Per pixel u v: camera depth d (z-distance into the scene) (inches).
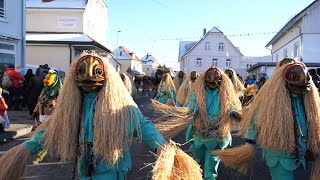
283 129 153.3
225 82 215.6
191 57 2391.7
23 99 673.6
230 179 255.9
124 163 125.6
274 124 154.5
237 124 214.7
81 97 123.6
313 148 156.8
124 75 428.8
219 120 213.6
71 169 271.1
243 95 335.0
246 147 171.3
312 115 157.3
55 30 1273.4
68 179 248.2
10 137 398.9
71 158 122.7
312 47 1113.4
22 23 780.6
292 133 153.6
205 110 214.2
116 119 118.7
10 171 118.1
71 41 1111.0
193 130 220.1
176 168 114.7
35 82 532.4
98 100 120.2
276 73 161.9
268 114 156.5
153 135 123.5
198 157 223.8
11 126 452.1
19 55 778.8
